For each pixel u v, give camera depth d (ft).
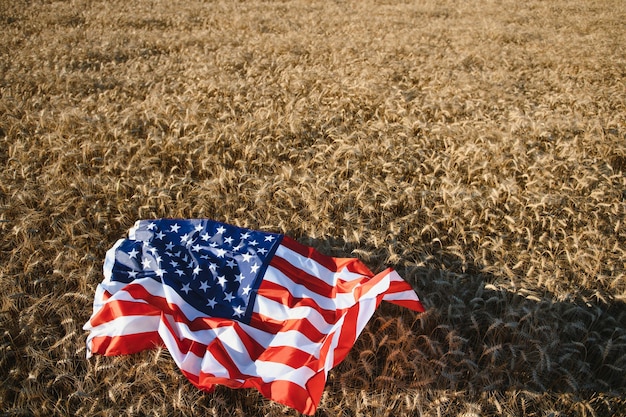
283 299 12.01
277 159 20.17
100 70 30.83
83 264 13.93
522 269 14.48
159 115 23.13
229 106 23.88
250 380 10.07
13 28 40.91
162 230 13.85
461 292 13.55
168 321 11.03
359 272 12.93
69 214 15.76
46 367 11.41
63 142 20.03
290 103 24.14
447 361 11.85
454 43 41.52
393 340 12.02
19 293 12.34
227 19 48.57
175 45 37.78
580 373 11.98
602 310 13.64
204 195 16.90
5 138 20.44
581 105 26.81
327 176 18.52
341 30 46.09
